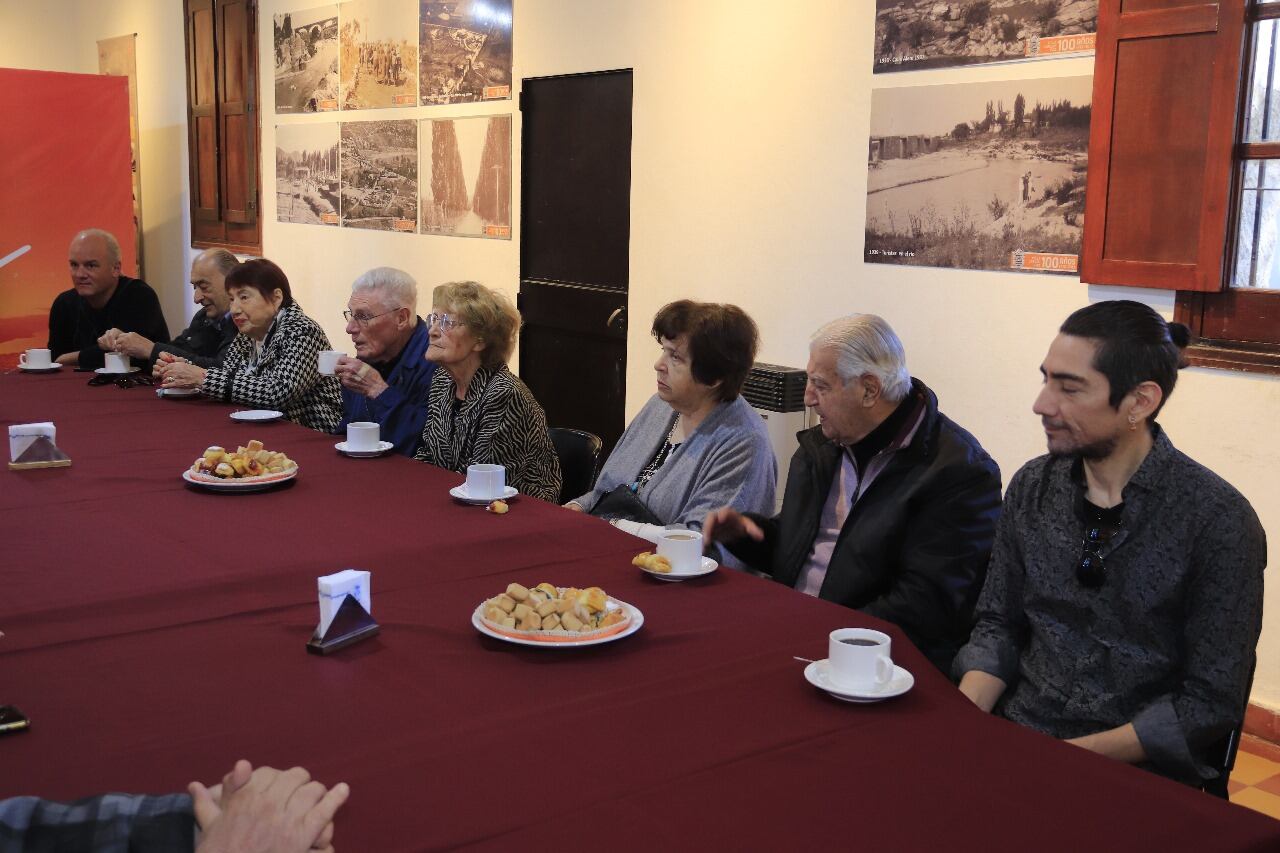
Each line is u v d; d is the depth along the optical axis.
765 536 2.55
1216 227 3.24
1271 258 3.23
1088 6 3.52
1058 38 3.61
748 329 2.71
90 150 8.50
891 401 2.30
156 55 9.89
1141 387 1.73
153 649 1.75
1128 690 1.78
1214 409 3.36
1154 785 1.34
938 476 2.23
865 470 2.36
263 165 8.61
